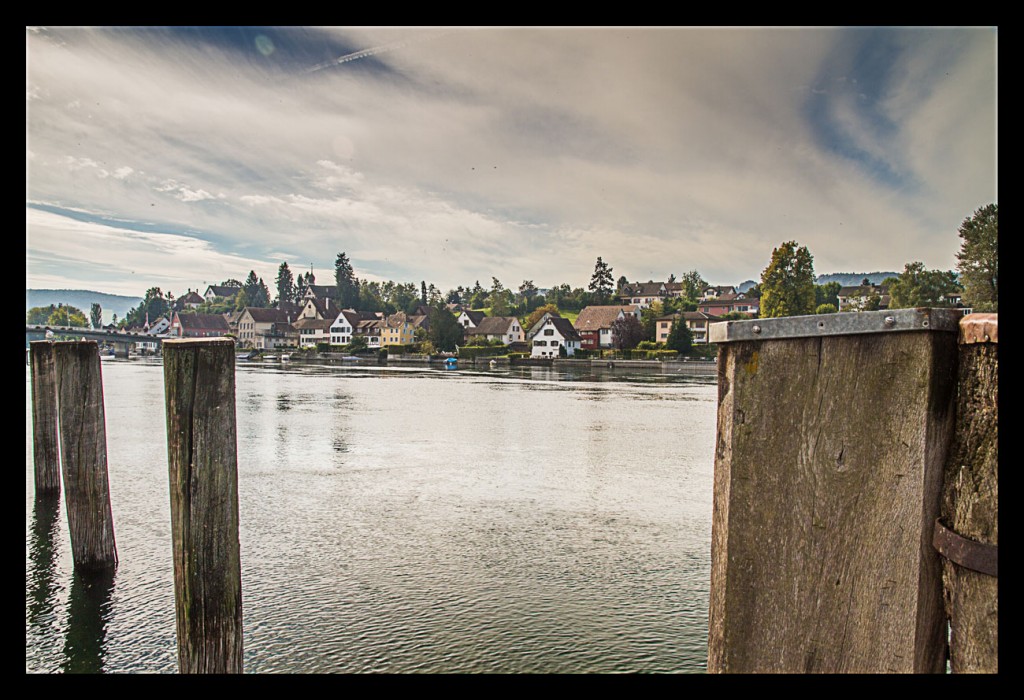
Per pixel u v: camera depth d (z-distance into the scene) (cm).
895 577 225
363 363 10906
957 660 219
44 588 944
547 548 1177
